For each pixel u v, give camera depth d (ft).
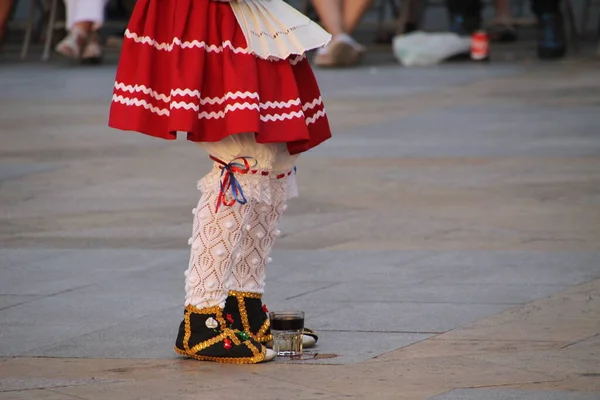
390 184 60.29
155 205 55.83
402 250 45.34
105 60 135.85
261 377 28.94
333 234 48.73
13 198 57.77
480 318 34.78
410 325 34.17
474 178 61.31
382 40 155.94
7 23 140.87
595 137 74.74
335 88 106.42
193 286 30.50
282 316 30.89
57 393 27.68
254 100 28.73
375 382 28.25
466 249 45.27
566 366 29.37
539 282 39.47
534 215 51.65
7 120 87.40
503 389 27.43
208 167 66.80
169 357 31.19
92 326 34.78
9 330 34.40
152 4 29.32
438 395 26.99
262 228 31.27
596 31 165.07
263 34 29.27
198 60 28.84
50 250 46.26
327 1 126.82
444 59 130.11
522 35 166.30
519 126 80.33
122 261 44.21
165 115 29.45
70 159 69.77
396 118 85.81
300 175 63.41
